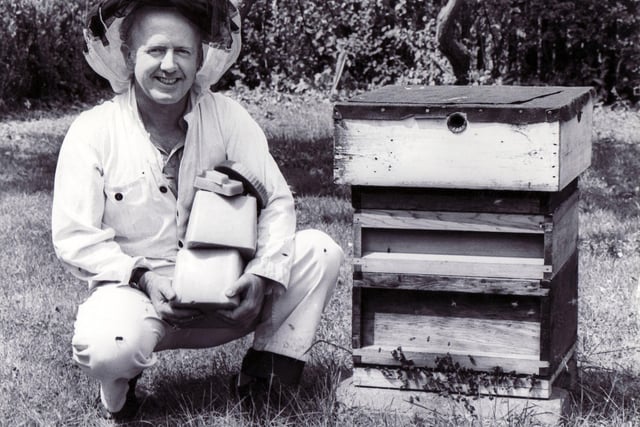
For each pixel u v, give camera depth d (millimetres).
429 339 3738
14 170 10008
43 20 15008
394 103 3529
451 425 3602
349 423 3703
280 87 16047
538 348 3639
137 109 3738
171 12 3553
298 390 3982
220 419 3760
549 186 3406
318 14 15719
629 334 4941
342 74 15820
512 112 3387
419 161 3510
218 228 3582
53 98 15477
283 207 3832
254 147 3895
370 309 3781
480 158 3451
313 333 3838
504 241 3613
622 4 14141
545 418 3615
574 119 3602
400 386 3771
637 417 3791
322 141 11586
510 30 14680
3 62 14555
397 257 3689
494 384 3670
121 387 3715
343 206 8078
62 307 5508
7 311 5418
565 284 3836
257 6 15734
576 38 14367
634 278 5938
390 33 15406
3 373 4406
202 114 3822
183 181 3752
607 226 7473
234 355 4566
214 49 3766
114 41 3703
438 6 15250
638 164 10195
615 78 14578
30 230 7383
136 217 3750
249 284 3580
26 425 3879
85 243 3633
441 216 3607
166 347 3818
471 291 3623
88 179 3674
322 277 3822
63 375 4359
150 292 3607
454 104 3471
